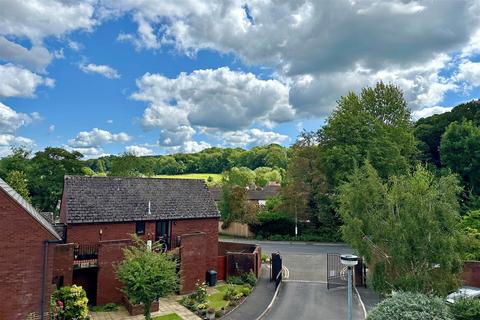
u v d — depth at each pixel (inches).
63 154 1745.8
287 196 1707.7
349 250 1464.1
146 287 650.2
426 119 2356.1
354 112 1697.8
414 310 510.3
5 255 617.3
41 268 643.5
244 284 974.4
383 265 595.2
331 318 757.9
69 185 909.2
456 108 2153.1
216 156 5039.4
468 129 1696.6
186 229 1007.6
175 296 886.4
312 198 1711.4
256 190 2738.7
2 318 611.5
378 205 638.5
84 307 697.6
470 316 570.9
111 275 818.8
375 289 605.0
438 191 571.2
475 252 904.3
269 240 1729.8
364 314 780.0
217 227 1060.5
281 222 1769.2
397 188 593.0
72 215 849.5
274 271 1019.9
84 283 832.3
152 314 764.0
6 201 620.4
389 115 1793.8
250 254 1034.1
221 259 1043.3
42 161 1712.6
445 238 538.6
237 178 2124.8
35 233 641.0
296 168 1717.5
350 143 1581.0
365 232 624.7
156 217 951.6
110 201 928.9
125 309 793.6
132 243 847.1
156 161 4827.8
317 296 900.0
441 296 552.7
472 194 1524.4
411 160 1846.7
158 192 1029.2
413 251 555.5
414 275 556.1
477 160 1614.2
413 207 557.6
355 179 668.7
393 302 531.8
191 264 921.5
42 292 642.8
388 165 1485.0
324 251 1446.9
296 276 1078.4
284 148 5128.0
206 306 797.2
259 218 1793.8
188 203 1045.2
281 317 764.6
